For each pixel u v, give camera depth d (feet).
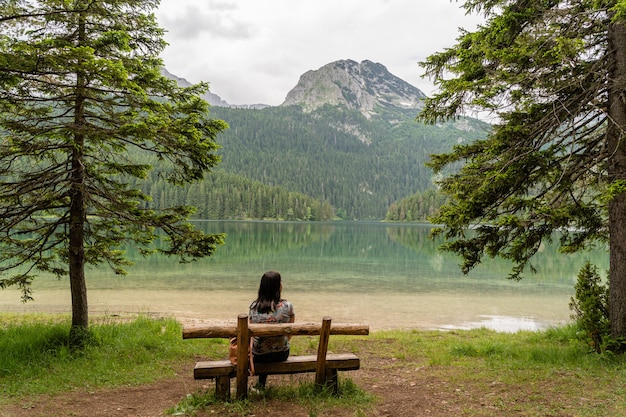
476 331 42.01
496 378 19.86
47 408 15.98
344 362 16.33
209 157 26.00
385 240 228.63
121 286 73.51
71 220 25.44
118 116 24.77
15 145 23.50
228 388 15.55
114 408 16.08
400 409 15.69
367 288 77.36
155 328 33.65
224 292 69.92
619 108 22.02
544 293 74.79
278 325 14.66
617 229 22.94
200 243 26.81
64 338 25.72
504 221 23.16
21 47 19.35
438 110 25.03
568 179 23.29
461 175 25.38
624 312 22.82
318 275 93.35
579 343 26.35
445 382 19.62
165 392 18.30
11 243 25.70
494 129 24.22
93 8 23.65
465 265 25.32
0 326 36.83
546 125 22.54
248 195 606.55
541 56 20.29
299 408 15.07
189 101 26.89
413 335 38.32
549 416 14.70
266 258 125.70
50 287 71.10
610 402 15.85
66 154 25.99
